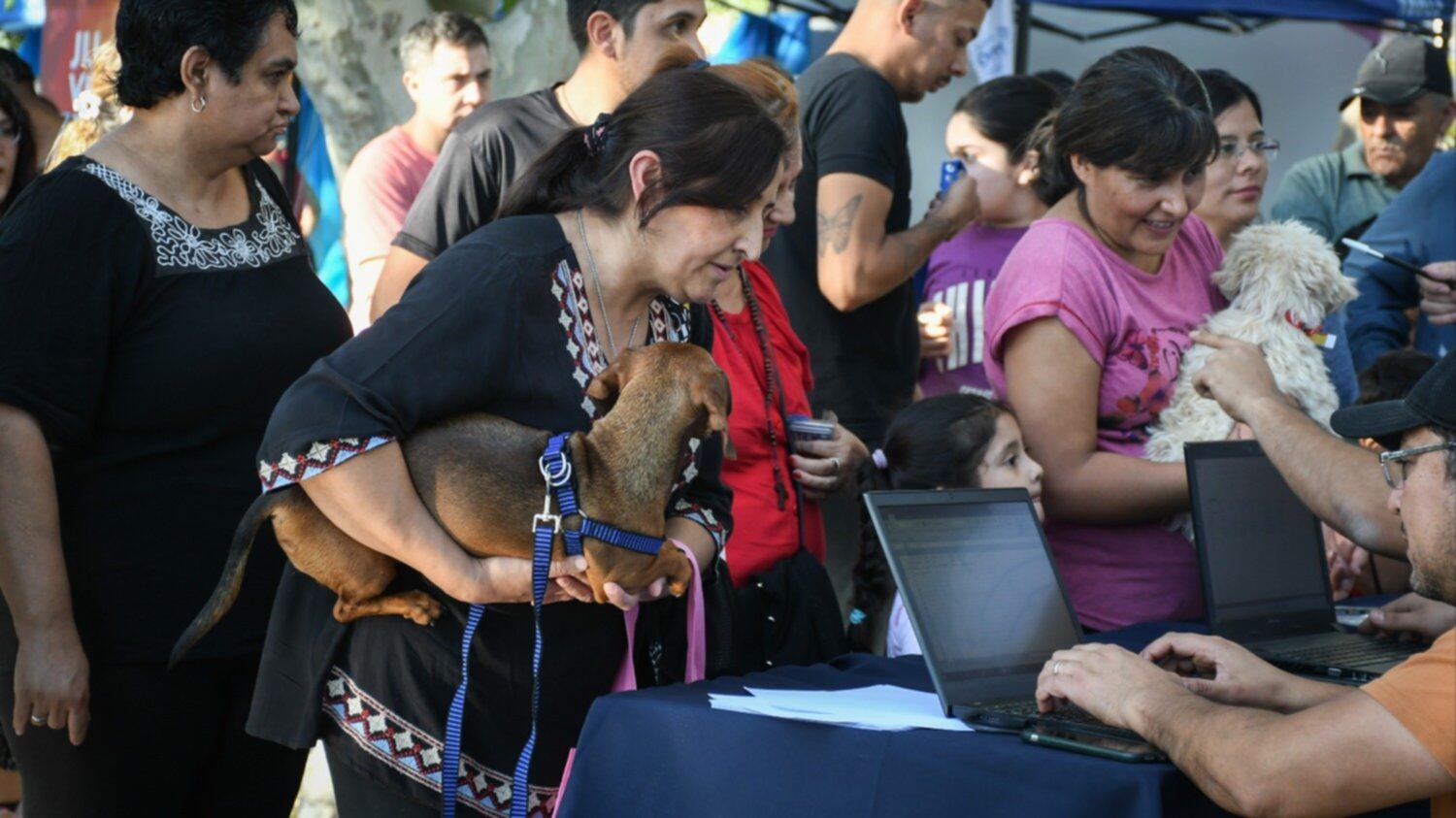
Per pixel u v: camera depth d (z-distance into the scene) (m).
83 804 2.79
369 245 5.35
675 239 2.36
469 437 2.31
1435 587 2.03
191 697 2.84
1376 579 3.98
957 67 4.30
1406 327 5.30
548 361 2.37
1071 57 7.58
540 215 2.44
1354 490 2.78
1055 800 1.88
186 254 2.79
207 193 2.86
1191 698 2.01
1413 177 6.21
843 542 3.86
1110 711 2.04
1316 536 3.34
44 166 4.38
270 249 2.97
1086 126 3.21
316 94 5.93
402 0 5.86
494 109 3.65
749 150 2.32
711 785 2.14
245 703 2.92
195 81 2.70
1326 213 6.54
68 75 7.61
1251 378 3.02
